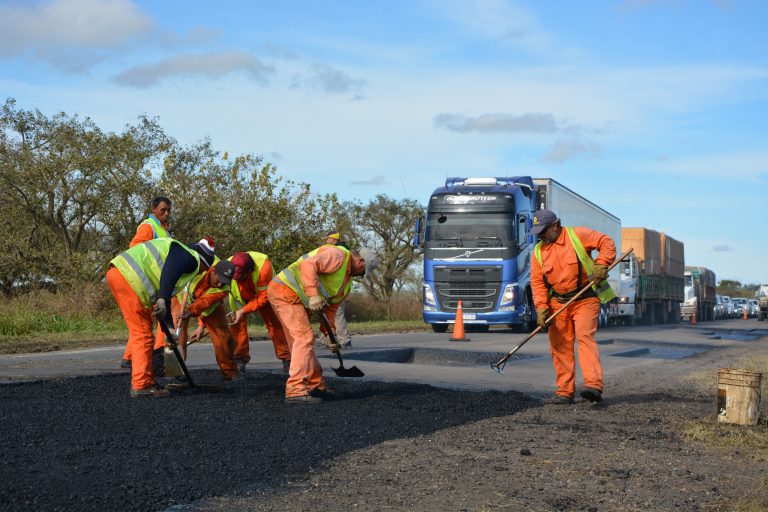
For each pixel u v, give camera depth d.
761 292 60.66
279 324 9.38
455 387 9.10
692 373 11.76
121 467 4.79
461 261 22.05
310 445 5.66
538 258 8.19
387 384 8.94
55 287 21.22
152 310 7.41
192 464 4.96
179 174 23.42
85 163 20.83
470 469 5.20
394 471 5.08
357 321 31.83
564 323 8.21
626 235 37.84
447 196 22.38
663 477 5.18
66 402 6.90
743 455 5.96
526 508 4.38
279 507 4.23
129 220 22.31
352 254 7.72
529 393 8.91
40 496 4.11
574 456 5.69
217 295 8.28
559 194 25.25
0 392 7.41
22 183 20.89
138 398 7.28
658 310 42.31
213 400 7.32
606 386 9.97
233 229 24.25
